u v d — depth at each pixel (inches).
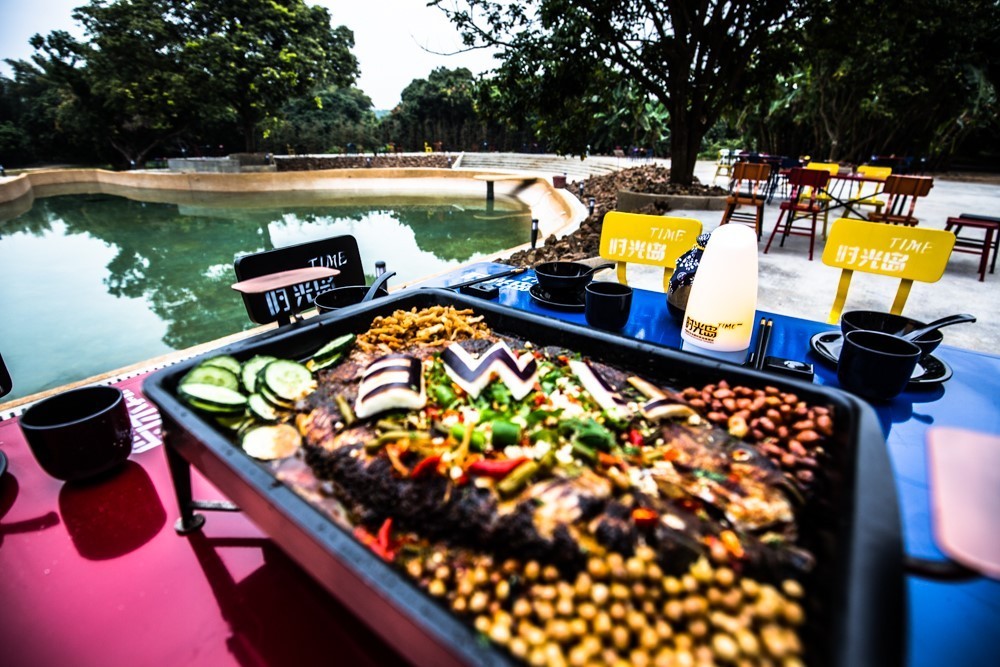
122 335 283.3
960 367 73.1
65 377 233.8
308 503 35.0
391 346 65.4
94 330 290.8
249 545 55.4
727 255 60.1
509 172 987.9
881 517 30.0
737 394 50.4
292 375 57.0
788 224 272.2
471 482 37.8
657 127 1056.2
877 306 181.3
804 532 36.7
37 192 1013.2
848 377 63.4
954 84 666.8
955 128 759.1
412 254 454.6
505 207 792.3
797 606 29.5
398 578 29.1
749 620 28.6
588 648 28.4
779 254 259.6
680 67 364.5
